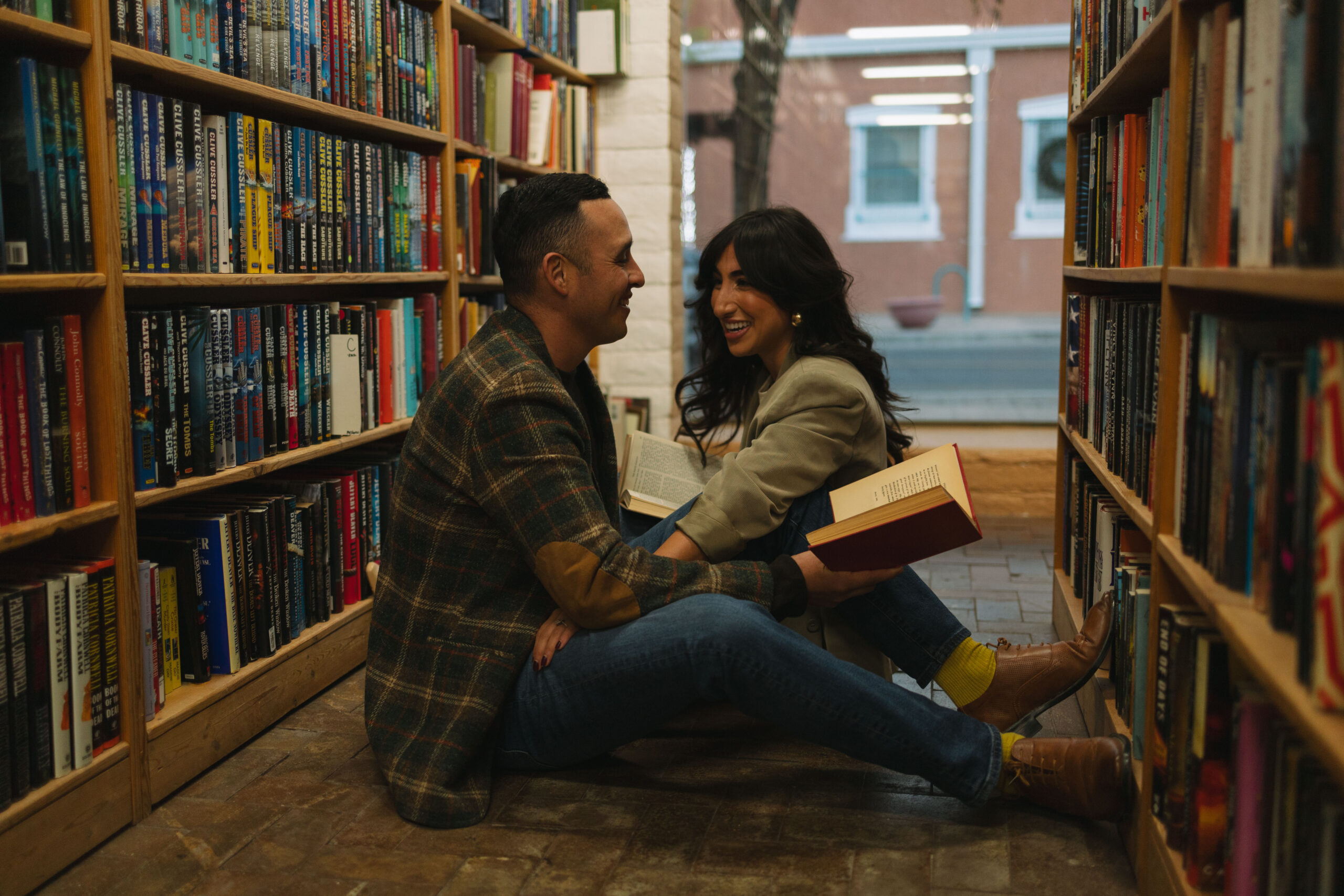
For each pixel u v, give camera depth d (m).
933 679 1.96
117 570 1.70
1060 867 1.59
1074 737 1.88
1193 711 1.32
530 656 1.79
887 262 6.65
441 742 1.72
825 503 1.92
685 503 2.15
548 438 1.65
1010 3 5.62
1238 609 1.11
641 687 1.66
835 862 1.61
